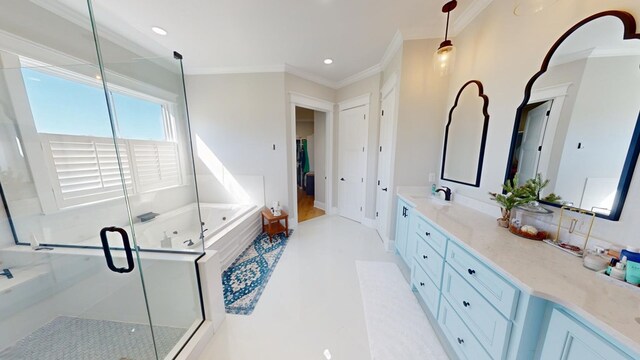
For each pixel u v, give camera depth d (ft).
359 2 5.88
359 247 9.44
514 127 4.78
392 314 5.61
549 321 2.64
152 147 8.45
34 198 5.33
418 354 4.50
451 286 4.41
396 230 8.55
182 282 4.93
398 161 8.15
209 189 11.52
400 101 7.75
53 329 5.00
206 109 10.86
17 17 4.86
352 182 12.61
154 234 7.61
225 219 10.46
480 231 4.45
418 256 6.06
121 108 7.38
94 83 6.36
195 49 8.57
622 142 2.92
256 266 7.91
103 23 6.54
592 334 2.17
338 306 5.90
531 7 4.20
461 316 4.05
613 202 3.04
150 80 8.37
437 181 8.00
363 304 5.98
